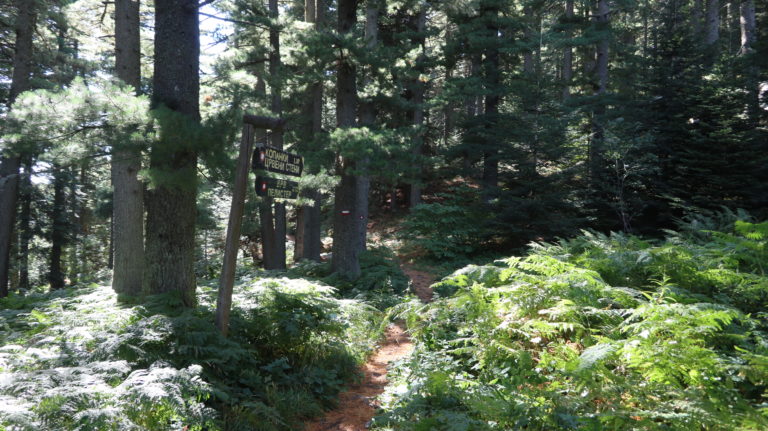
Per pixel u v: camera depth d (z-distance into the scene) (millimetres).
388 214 25594
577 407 3537
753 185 13039
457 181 26266
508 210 15898
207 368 4785
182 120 6074
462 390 4172
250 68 16422
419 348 5914
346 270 12820
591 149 16484
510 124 17516
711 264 6125
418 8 13383
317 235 17375
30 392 3250
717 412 3166
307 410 5039
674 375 3736
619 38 28375
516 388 4066
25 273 21766
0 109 15664
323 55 10984
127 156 7180
